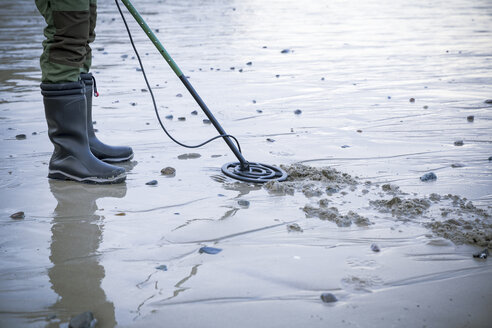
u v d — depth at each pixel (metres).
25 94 4.86
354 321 1.59
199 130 3.82
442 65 6.45
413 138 3.64
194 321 1.60
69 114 2.77
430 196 2.60
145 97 4.81
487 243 2.07
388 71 6.09
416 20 11.21
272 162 3.16
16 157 3.21
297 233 2.21
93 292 1.76
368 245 2.10
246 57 6.89
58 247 2.08
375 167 3.07
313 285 1.79
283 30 9.50
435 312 1.64
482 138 3.62
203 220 2.34
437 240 2.13
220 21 10.45
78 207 2.48
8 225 2.28
